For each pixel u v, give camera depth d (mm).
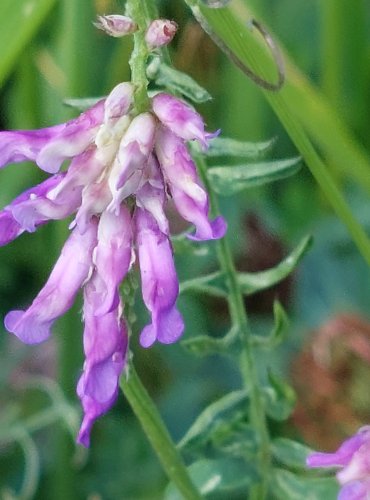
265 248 234
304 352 216
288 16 271
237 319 166
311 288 238
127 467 221
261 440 169
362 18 227
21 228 135
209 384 230
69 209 130
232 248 233
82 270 133
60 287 133
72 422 207
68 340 210
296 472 189
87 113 130
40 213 130
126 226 131
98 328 133
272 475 171
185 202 129
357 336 212
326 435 212
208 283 164
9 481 222
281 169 159
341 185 241
